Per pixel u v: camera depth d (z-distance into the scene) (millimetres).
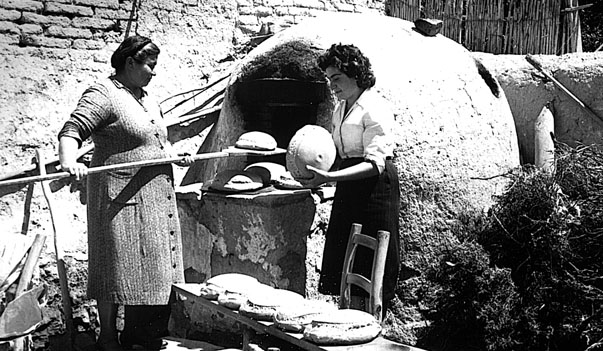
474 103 6215
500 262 5332
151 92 6512
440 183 5820
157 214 4988
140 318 5188
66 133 4703
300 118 6117
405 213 5703
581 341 4969
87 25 6188
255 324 4059
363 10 8117
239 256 5547
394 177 4941
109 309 5078
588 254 5152
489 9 8469
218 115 6672
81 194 6066
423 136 5801
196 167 6543
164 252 5008
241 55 7133
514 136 6621
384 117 4820
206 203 5746
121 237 4895
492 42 8477
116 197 4883
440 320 5395
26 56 5871
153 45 4977
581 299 4984
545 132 6777
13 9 5809
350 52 4816
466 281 5168
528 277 5207
